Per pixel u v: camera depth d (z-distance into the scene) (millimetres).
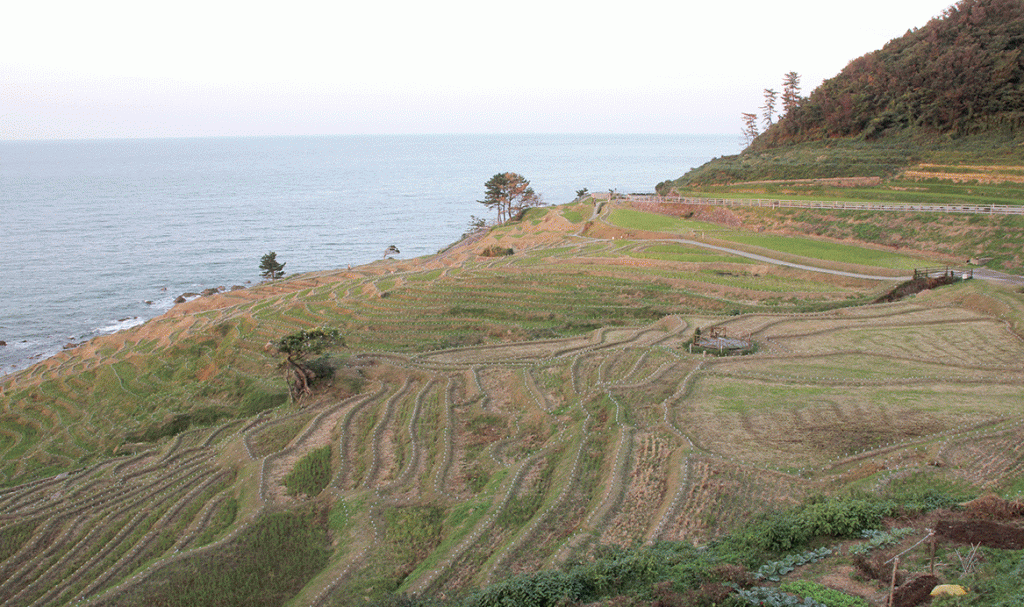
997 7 133625
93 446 65125
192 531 39031
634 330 63094
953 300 59031
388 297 85250
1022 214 78250
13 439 70938
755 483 32125
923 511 26375
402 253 172500
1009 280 62375
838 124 143250
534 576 25281
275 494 42125
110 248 177625
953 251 77750
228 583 33594
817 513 26219
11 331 112375
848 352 49281
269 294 107875
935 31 138875
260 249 177375
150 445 62281
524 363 57125
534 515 33594
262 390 67000
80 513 43969
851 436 36094
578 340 63000
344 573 32125
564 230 125625
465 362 59656
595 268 86000
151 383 76875
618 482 33781
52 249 175875
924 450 32969
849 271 74750
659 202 129250
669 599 21875
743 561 24500
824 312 59531
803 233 96875
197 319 92375
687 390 43875
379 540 34875
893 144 126875
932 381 42562
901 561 22625
